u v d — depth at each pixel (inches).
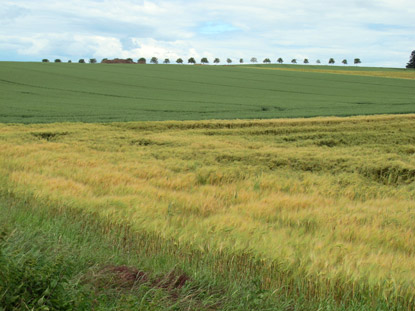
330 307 233.5
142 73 3582.7
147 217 361.7
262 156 858.8
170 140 1045.2
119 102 2012.8
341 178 665.6
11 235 240.5
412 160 832.9
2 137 991.0
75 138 1030.4
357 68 5349.4
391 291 240.8
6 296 161.2
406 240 334.0
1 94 2132.1
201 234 324.2
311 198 471.8
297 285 261.1
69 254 244.5
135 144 1000.9
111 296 208.1
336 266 264.8
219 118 1549.0
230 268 282.5
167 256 297.0
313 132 1237.1
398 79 3663.9
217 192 505.7
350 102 2174.0
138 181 540.4
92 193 460.4
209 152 884.6
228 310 218.7
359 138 1160.8
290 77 3663.9
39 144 885.2
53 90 2404.0
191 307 212.7
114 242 330.0
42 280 172.1
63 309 167.2
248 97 2373.3
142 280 236.8
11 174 533.3
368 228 350.0
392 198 543.5
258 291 231.0
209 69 4252.0
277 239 304.8
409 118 1497.3
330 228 351.3
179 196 455.2
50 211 394.3
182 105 1939.0
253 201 458.3
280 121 1391.5
